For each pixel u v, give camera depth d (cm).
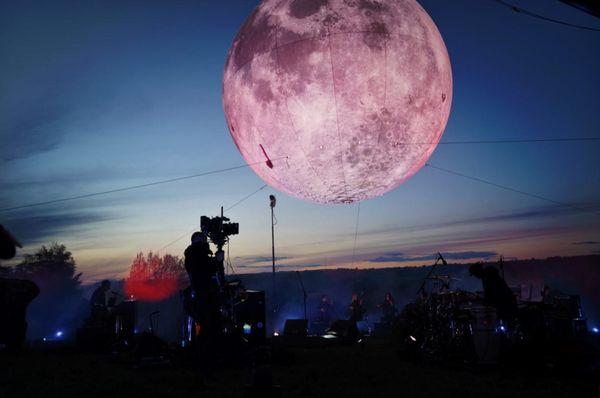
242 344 829
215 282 730
